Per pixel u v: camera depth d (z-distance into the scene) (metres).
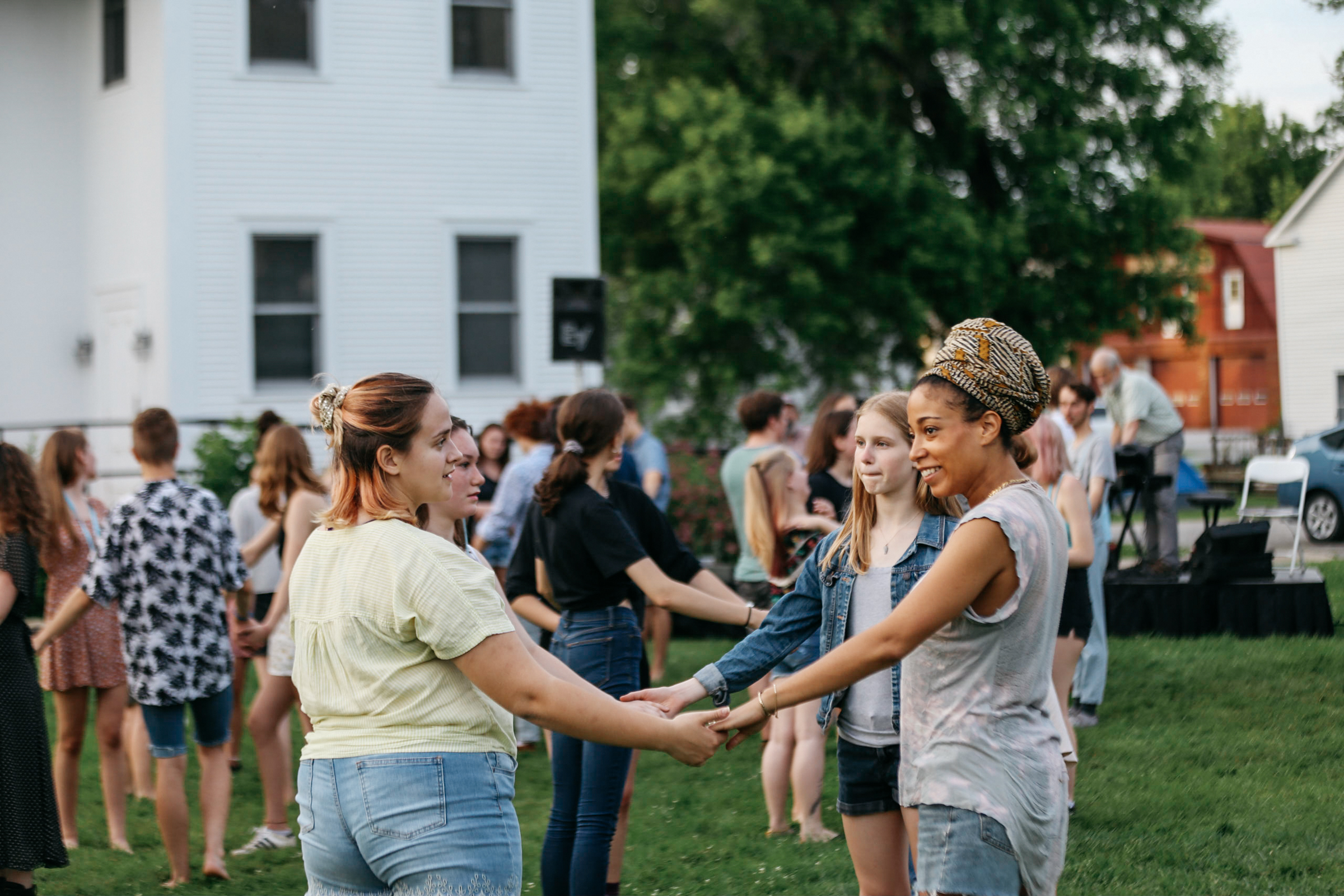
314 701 2.71
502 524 7.36
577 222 15.86
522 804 6.56
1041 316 21.25
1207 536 9.76
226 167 14.48
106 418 15.75
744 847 5.68
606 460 4.62
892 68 22.06
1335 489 15.95
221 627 5.49
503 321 15.67
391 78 15.07
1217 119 21.77
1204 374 39.91
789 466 6.00
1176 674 8.47
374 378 2.79
